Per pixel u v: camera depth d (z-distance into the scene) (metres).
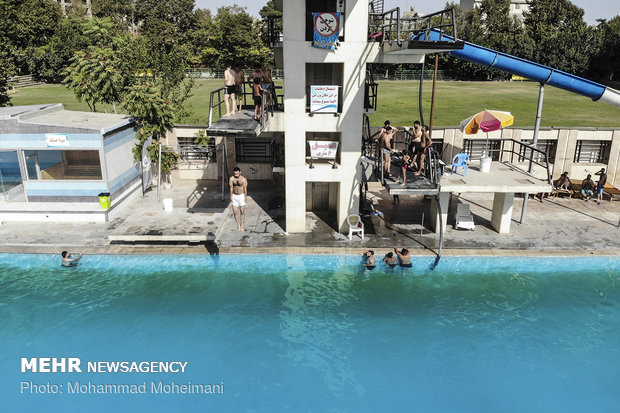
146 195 23.89
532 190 17.28
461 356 12.70
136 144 23.52
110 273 16.41
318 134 20.33
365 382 11.75
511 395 11.38
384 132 17.44
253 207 22.25
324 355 12.65
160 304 14.77
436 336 13.46
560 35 69.88
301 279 16.14
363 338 13.35
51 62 67.50
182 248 17.89
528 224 20.39
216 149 24.97
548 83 19.38
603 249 18.00
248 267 16.80
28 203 20.97
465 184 17.38
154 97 23.89
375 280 16.12
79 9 100.00
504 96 49.03
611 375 12.07
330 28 16.42
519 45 71.00
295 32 16.55
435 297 15.27
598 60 68.50
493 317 14.30
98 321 13.90
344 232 19.36
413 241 18.61
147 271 16.55
